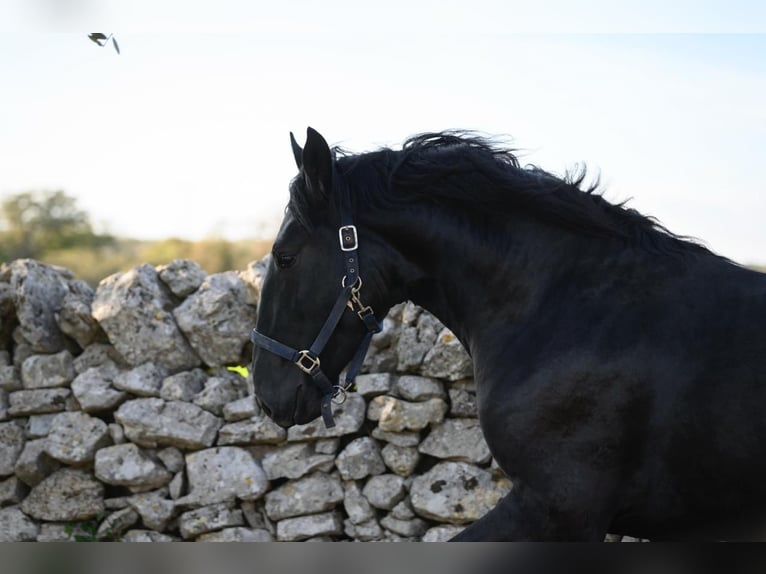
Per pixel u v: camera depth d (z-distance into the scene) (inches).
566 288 98.0
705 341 89.4
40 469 167.8
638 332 92.3
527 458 94.4
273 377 105.0
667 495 91.4
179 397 163.9
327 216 102.8
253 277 164.7
